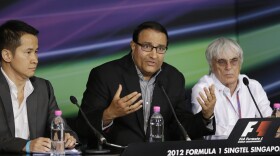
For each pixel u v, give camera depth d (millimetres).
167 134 5609
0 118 5148
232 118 6191
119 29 7730
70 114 7559
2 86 5227
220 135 5617
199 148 4160
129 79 5562
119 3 7727
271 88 7691
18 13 7359
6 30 5172
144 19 7820
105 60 7691
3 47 5184
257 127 4258
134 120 5484
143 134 5465
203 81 6250
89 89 5621
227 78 6125
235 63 6117
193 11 7980
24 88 5359
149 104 5586
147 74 5566
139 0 7797
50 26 7488
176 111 5672
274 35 7629
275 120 4273
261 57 7797
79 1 7590
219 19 8086
